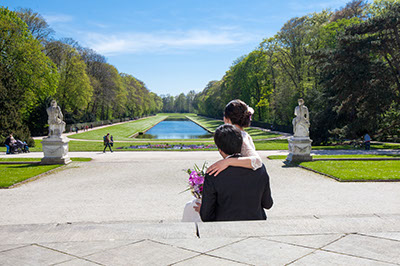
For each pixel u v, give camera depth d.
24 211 9.02
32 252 2.30
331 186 12.30
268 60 58.47
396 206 9.22
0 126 34.16
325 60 32.47
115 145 33.88
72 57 56.97
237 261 2.12
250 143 3.16
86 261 2.13
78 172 16.42
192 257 2.19
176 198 10.63
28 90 42.94
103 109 87.19
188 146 32.12
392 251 2.28
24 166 18.28
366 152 25.53
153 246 2.38
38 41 44.00
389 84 31.05
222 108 106.50
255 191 2.86
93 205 9.70
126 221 7.88
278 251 2.28
